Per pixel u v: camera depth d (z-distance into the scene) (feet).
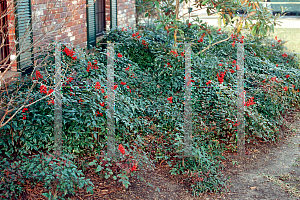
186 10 59.36
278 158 17.52
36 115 14.57
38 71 15.93
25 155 14.07
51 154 12.79
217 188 14.15
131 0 38.81
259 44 32.17
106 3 33.17
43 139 14.56
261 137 19.03
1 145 14.24
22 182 11.98
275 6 74.43
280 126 21.88
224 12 24.54
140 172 14.60
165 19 23.50
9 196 11.43
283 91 22.98
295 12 75.25
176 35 25.75
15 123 13.93
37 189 12.13
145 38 27.66
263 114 21.29
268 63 27.20
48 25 21.72
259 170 16.15
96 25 32.01
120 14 35.83
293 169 16.31
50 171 12.21
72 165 12.64
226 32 33.40
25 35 13.89
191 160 15.38
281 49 33.73
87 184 12.32
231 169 16.12
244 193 14.10
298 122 22.76
